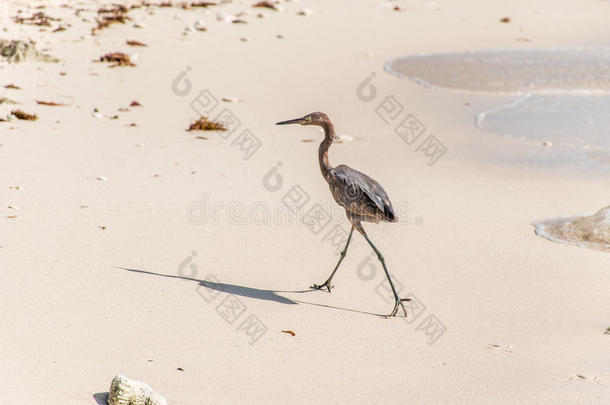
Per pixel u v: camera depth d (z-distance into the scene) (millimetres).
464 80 45406
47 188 23891
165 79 40375
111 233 20828
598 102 40406
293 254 20625
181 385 13562
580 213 24469
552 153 31531
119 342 14992
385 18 63031
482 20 64188
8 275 17578
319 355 15180
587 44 56250
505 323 17016
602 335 16547
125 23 52375
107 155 27875
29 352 14258
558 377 14648
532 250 21500
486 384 14297
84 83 38000
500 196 26234
